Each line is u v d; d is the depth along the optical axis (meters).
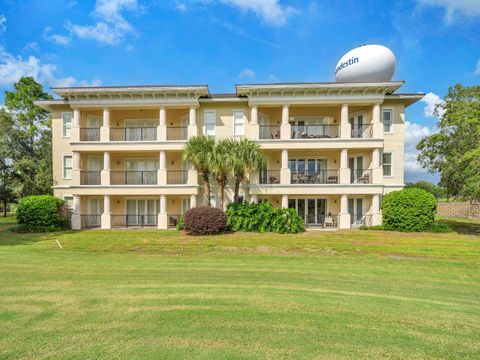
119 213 23.45
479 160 17.38
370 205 22.02
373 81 21.84
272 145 21.02
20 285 7.92
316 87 20.30
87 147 21.42
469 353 4.52
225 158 18.14
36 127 32.62
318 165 23.23
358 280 8.79
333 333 5.10
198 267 10.20
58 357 4.21
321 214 22.84
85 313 5.91
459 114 19.72
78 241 15.43
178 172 23.12
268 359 4.18
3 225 23.48
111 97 21.42
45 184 29.55
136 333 5.00
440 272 9.88
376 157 20.70
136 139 23.09
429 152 22.25
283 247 13.85
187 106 21.56
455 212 33.16
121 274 9.16
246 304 6.49
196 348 4.48
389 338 4.96
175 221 22.16
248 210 18.83
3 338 4.82
